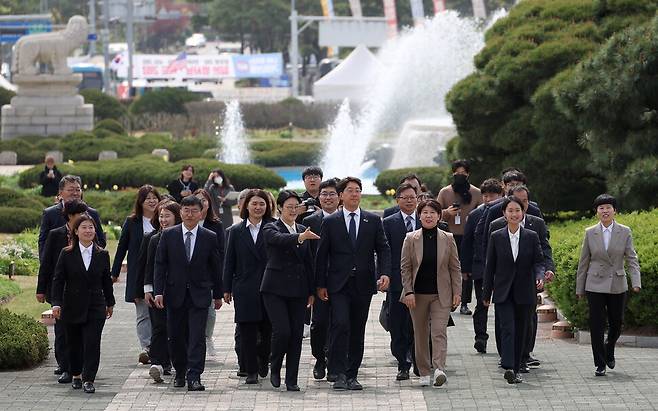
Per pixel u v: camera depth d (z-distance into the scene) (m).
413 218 30.88
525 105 57.09
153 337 30.16
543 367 31.14
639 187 45.69
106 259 28.69
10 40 196.25
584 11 59.34
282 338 28.31
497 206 33.22
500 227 30.05
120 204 73.50
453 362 32.25
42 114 122.75
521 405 26.34
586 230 30.02
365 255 28.84
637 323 34.53
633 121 47.41
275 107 158.38
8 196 70.75
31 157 112.50
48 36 122.81
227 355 34.03
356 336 29.00
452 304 28.88
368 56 161.25
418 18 180.38
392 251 30.59
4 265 51.56
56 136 121.25
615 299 29.89
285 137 151.38
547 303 41.66
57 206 32.56
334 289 28.64
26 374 31.00
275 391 28.50
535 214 32.06
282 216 28.83
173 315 28.95
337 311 28.61
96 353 28.55
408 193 30.77
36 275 51.97
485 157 59.41
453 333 37.41
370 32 172.50
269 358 30.42
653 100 47.34
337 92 159.50
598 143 48.28
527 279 29.36
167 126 151.88
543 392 27.73
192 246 28.88
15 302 43.59
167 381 30.02
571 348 34.31
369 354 33.94
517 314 29.48
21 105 122.81
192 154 117.38
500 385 28.77
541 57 56.28
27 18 194.75
